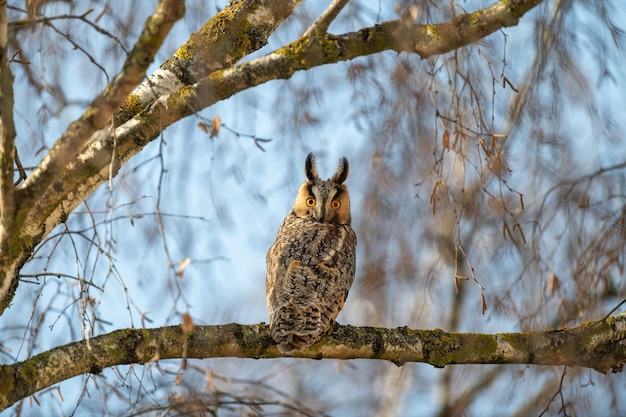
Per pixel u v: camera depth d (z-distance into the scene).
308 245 11.86
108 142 8.85
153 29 7.54
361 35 9.28
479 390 15.62
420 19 10.07
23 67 11.92
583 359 10.17
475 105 11.81
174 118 8.88
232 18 10.76
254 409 9.65
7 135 7.85
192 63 10.50
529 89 12.70
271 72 9.10
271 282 11.50
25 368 8.43
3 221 8.23
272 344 9.76
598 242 11.79
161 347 9.02
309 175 13.85
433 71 10.21
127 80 7.71
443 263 15.87
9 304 9.16
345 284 11.66
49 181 8.14
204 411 9.24
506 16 9.31
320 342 9.89
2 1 7.64
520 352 10.05
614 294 12.50
